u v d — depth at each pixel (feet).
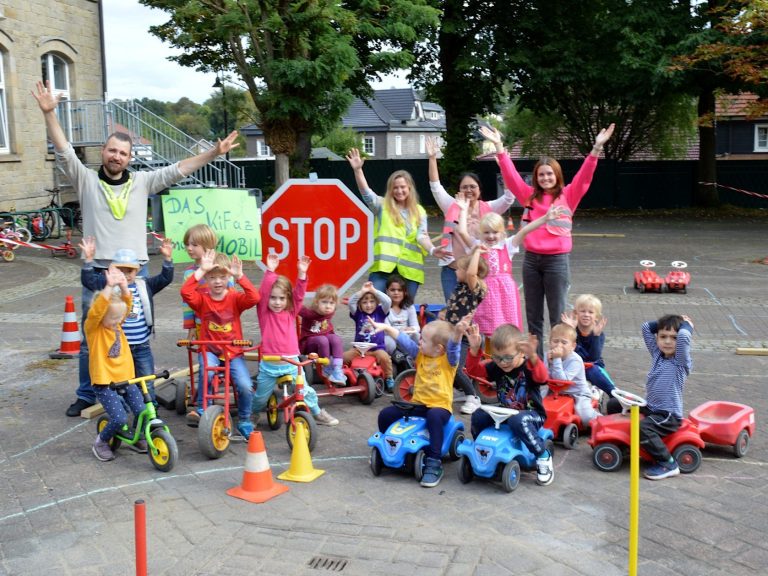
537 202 24.34
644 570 13.83
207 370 20.57
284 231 24.66
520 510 16.51
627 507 16.62
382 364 25.35
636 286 45.44
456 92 101.91
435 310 27.07
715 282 47.70
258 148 245.86
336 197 24.26
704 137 103.19
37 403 24.72
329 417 22.41
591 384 22.47
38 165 75.77
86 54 83.35
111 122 76.33
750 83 83.20
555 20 95.35
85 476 18.70
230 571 14.01
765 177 106.11
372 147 249.75
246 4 57.57
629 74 88.94
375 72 85.76
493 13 97.45
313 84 61.16
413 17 70.54
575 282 48.01
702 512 16.31
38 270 53.98
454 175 104.94
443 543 14.92
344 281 24.62
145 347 21.98
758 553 14.48
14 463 19.60
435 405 18.44
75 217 75.61
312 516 16.26
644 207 107.86
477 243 21.86
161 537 15.42
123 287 19.74
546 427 20.21
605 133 23.29
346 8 68.85
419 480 18.06
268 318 21.11
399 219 25.76
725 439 19.30
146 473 18.88
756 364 28.76
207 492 17.66
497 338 18.48
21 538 15.46
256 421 21.85
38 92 21.66
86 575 13.98
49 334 34.86
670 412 18.69
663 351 18.98
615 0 90.02
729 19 69.82
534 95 100.99
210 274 21.03
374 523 15.87
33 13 74.90
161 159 74.13
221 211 23.79
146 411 19.29
